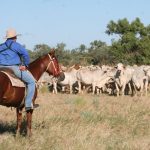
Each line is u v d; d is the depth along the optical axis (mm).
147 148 11508
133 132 13539
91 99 23641
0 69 11328
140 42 67188
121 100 23500
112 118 15281
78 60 61812
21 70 11383
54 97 25281
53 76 12617
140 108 18406
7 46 11430
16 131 12375
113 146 11281
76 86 29281
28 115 11992
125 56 67250
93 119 14836
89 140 11711
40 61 12367
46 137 11984
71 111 17344
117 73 27266
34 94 11727
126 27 69188
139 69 27859
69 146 11008
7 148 10641
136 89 27672
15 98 11312
